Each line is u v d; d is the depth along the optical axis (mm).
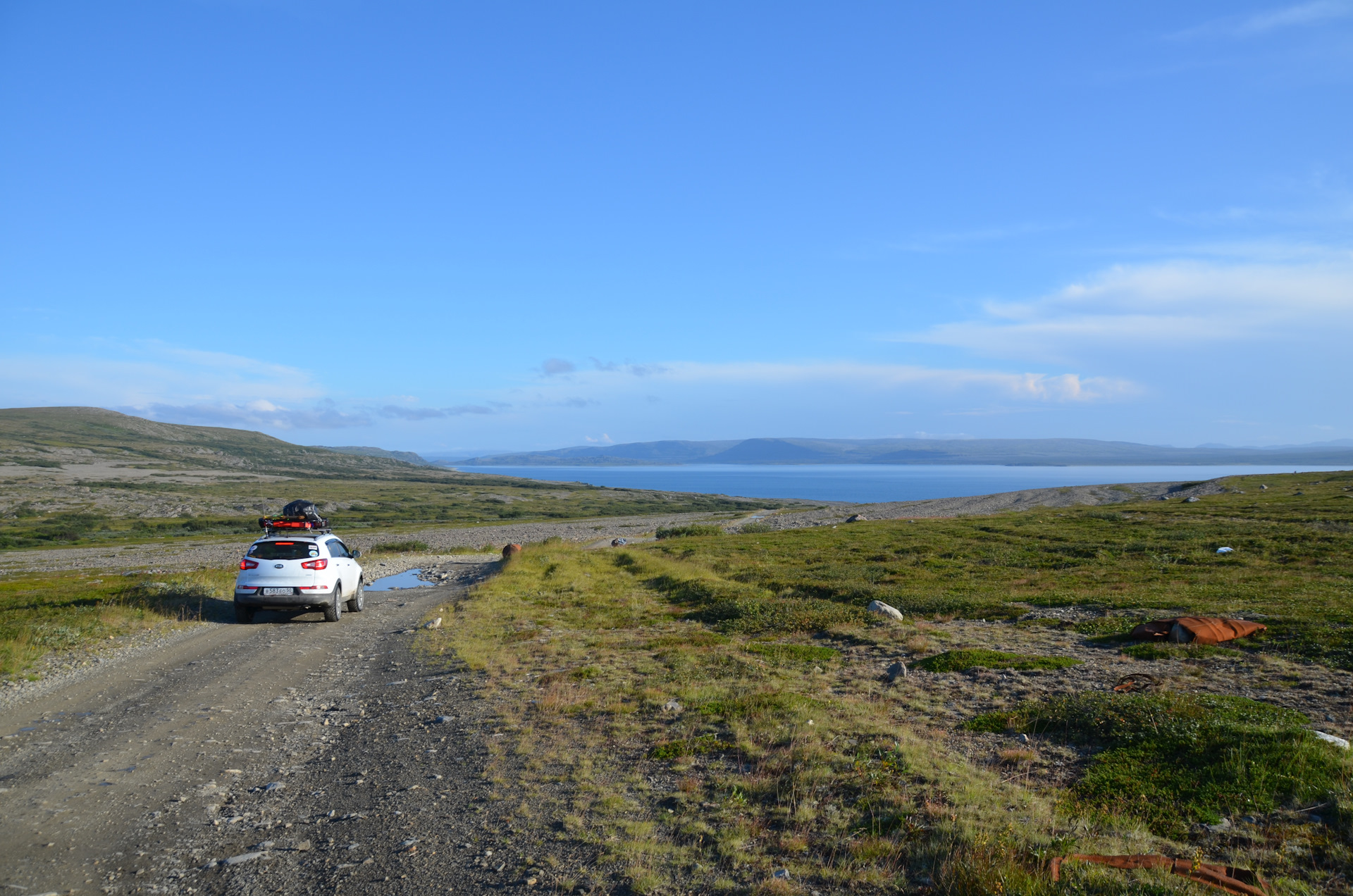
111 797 6715
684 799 6195
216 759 7883
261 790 6914
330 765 7645
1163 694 8375
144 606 19406
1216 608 14914
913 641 13008
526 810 6145
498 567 37312
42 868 5277
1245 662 10523
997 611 16438
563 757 7547
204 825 6070
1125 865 4457
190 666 12969
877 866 4805
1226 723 6816
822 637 14531
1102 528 39719
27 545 92625
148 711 9898
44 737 8688
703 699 9484
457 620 18672
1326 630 11711
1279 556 25516
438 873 5078
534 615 19250
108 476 188375
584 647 14234
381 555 53812
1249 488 71562
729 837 5375
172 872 5203
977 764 6723
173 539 99938
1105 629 13797
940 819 5391
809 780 6375
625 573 31188
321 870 5195
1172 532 34906
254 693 11016
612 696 9906
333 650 14836
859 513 82438
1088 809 5488
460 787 6824
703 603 20109
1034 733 7559
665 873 4914
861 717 8258
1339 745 6254
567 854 5281
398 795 6672
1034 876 4312
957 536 39562
